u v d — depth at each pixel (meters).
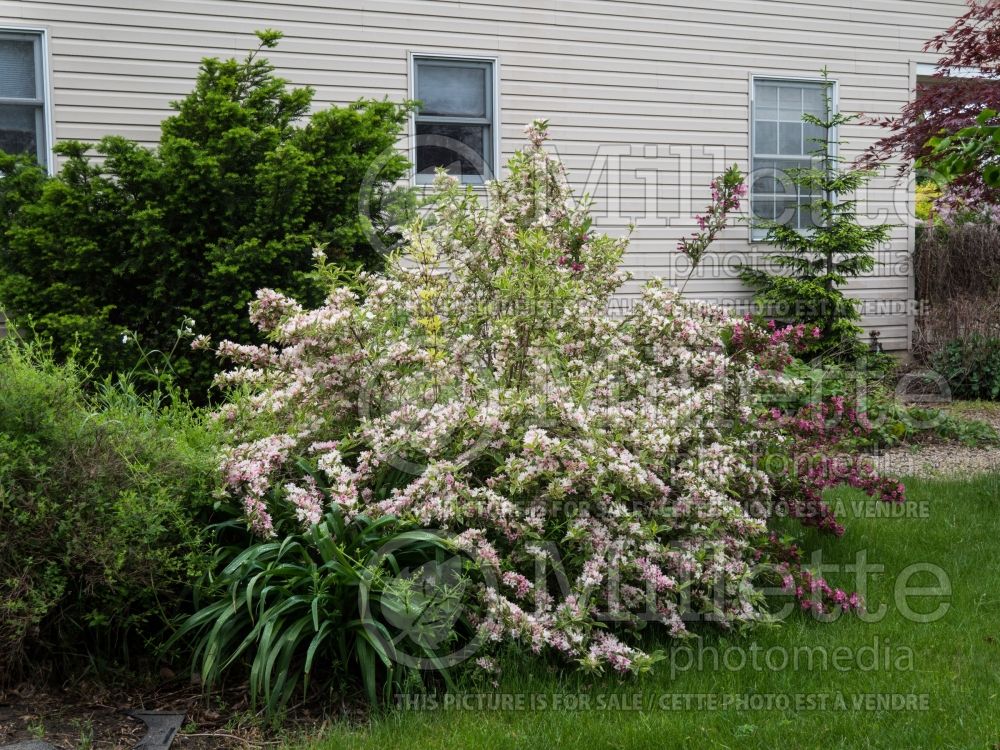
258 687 3.34
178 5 7.97
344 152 6.61
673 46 9.99
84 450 3.53
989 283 11.09
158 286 5.97
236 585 3.44
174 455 3.77
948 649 3.78
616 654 3.46
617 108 9.77
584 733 3.08
